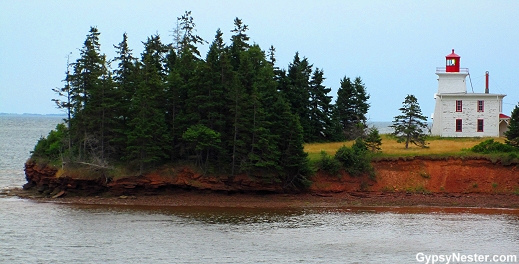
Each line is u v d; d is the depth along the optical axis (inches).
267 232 2015.3
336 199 2583.7
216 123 2694.4
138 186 2647.6
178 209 2423.7
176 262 1638.8
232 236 1952.5
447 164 2667.3
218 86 2733.8
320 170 2694.4
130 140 2623.0
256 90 2726.4
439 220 2210.9
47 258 1669.5
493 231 2038.6
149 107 2679.6
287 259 1675.7
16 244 1820.9
